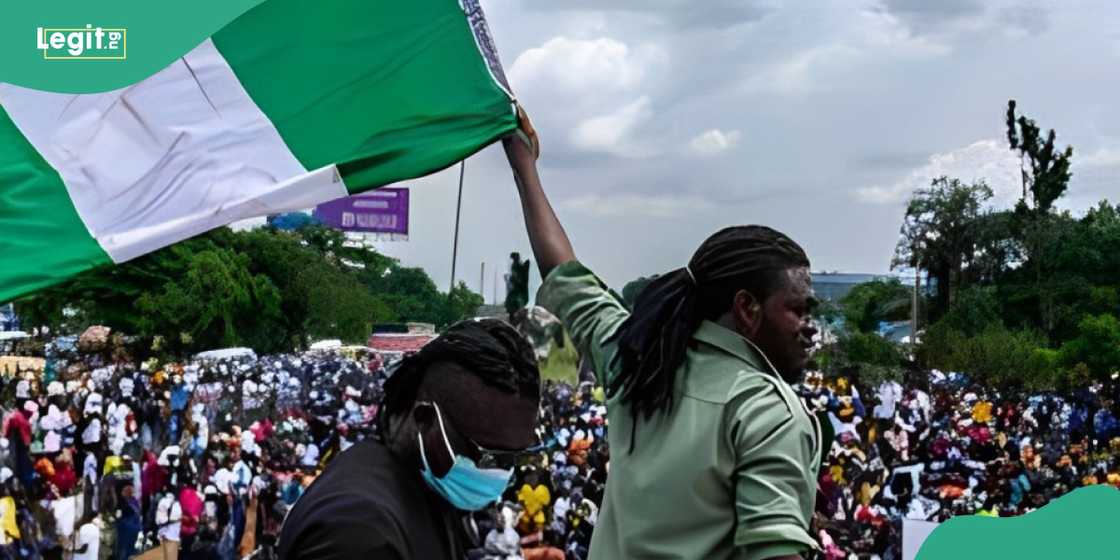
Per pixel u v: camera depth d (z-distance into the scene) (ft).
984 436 71.10
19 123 12.10
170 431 73.15
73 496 52.49
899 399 64.95
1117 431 81.05
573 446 53.93
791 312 10.80
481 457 8.75
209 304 143.54
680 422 10.66
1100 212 189.47
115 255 12.11
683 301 10.88
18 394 65.16
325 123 12.87
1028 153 199.00
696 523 10.49
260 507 54.70
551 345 12.37
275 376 90.12
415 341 164.35
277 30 12.78
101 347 118.62
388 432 8.94
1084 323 126.52
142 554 54.44
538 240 13.07
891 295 210.38
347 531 8.12
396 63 13.17
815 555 10.48
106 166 12.30
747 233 10.94
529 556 41.91
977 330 182.91
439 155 13.12
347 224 237.66
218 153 12.58
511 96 13.44
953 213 205.67
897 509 57.57
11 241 12.01
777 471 10.20
